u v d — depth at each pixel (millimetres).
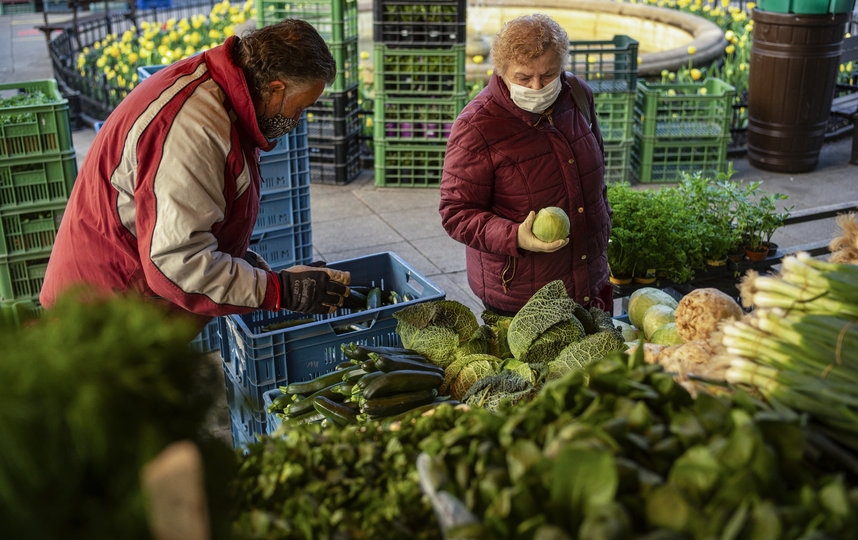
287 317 3752
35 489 921
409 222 7043
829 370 1581
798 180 7719
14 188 4469
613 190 4523
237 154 2490
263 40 2443
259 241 5168
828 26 7312
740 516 1133
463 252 6375
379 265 3818
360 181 8188
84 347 987
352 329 3232
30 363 959
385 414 2566
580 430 1334
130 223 2520
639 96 7691
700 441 1370
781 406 1521
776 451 1366
